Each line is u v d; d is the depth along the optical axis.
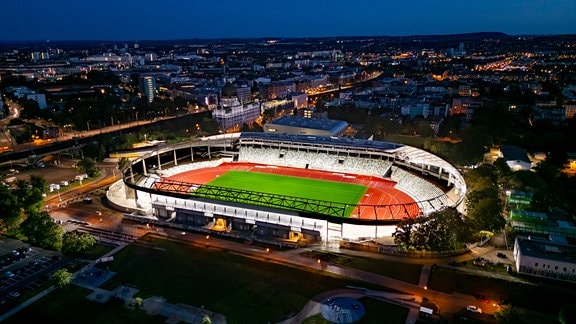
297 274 152.88
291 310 131.50
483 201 177.62
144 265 160.25
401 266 156.38
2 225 196.00
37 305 136.50
